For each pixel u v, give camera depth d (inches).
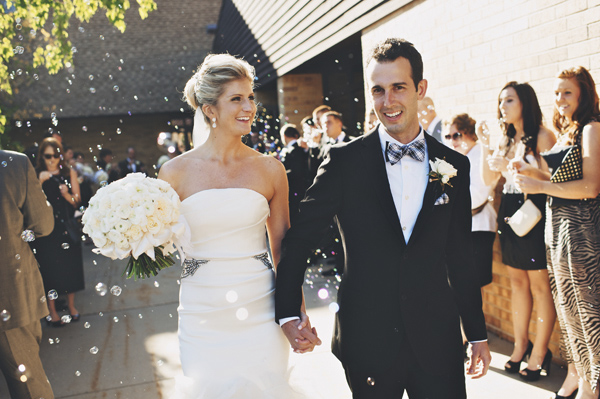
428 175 73.1
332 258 256.7
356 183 73.7
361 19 222.1
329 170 75.4
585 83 105.0
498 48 144.9
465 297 77.9
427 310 72.4
